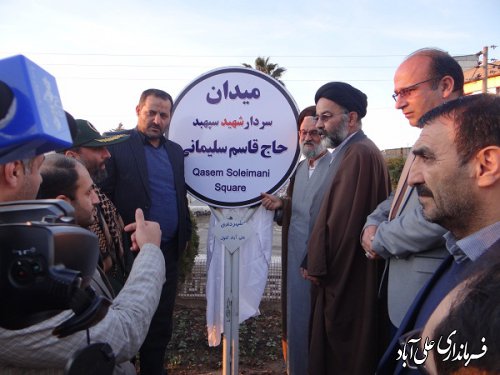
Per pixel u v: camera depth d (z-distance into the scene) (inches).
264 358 160.2
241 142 108.3
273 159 108.0
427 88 79.4
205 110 108.6
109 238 82.0
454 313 27.6
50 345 43.1
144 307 50.9
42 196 61.2
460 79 80.4
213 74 108.0
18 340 42.4
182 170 125.0
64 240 29.0
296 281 118.1
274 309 211.2
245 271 112.4
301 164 129.7
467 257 43.7
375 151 105.7
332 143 111.0
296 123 107.3
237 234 108.2
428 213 46.5
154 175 122.0
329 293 100.3
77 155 98.0
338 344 99.0
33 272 28.0
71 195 62.7
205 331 183.6
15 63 28.0
